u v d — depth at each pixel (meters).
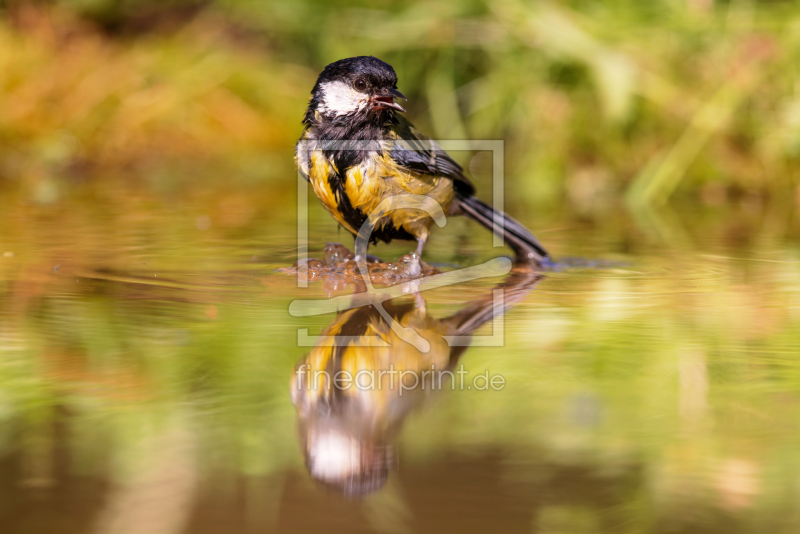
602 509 2.79
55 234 8.56
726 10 14.98
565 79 16.17
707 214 11.16
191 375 4.15
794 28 13.97
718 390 4.00
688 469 3.11
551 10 16.03
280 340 4.77
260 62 19.61
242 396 3.87
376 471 3.06
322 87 6.98
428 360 4.45
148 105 17.80
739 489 2.95
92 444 3.31
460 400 3.85
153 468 3.08
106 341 4.70
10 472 3.05
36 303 5.61
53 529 2.64
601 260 7.64
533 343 4.77
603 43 15.46
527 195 13.42
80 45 19.05
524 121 16.11
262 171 15.65
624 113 14.55
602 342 4.79
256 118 18.42
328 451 3.27
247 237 8.66
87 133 16.88
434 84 17.06
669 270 7.10
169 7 20.75
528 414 3.65
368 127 6.92
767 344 4.76
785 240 8.80
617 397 3.90
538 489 2.94
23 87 17.36
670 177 13.41
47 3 19.92
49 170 15.10
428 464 3.15
